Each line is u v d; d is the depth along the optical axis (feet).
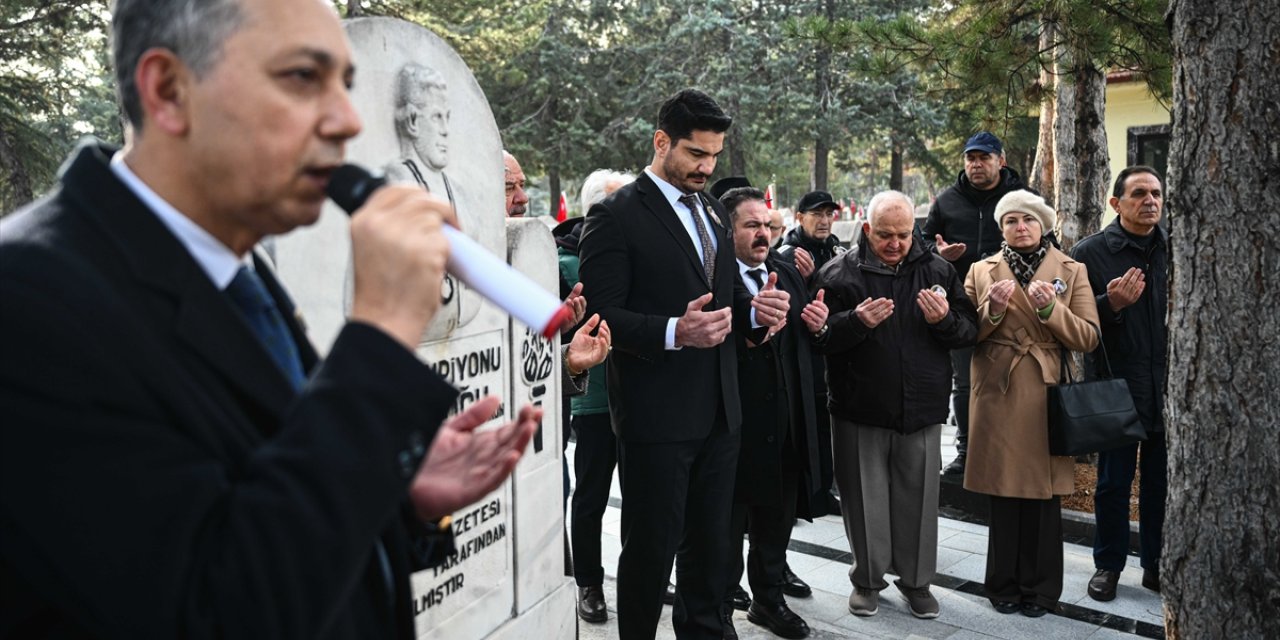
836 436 14.64
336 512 2.88
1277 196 8.27
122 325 2.97
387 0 55.98
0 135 55.77
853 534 14.47
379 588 3.67
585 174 80.43
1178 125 8.86
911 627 14.05
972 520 19.07
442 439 4.34
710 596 11.91
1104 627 14.02
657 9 82.84
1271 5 8.14
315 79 3.32
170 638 2.75
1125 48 19.10
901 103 70.69
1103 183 22.61
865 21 19.52
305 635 2.85
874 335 13.96
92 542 2.73
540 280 9.75
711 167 11.61
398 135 7.63
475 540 8.73
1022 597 14.48
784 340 13.34
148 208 3.23
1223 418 8.65
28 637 3.05
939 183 83.87
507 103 78.23
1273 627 8.59
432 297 3.23
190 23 3.20
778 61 71.36
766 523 13.61
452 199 8.20
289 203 3.37
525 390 9.41
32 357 2.79
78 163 3.23
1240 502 8.63
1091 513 18.37
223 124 3.23
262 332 3.80
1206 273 8.67
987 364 14.39
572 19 82.79
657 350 10.76
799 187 124.26
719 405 11.68
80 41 56.90
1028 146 68.95
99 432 2.80
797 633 13.55
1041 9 18.58
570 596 10.23
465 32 63.82
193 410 3.06
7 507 2.74
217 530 2.88
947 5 23.24
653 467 11.21
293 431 2.97
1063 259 14.62
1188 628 9.09
